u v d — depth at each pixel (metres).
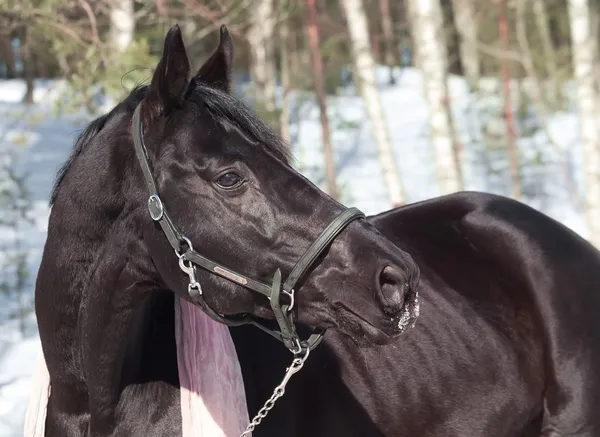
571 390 2.60
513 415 2.63
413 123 15.47
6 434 4.12
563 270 2.68
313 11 8.39
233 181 1.94
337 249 1.93
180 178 1.96
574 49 8.30
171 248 1.99
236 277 1.97
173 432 2.16
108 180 2.06
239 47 11.12
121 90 5.16
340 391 2.42
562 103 14.20
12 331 6.07
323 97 8.73
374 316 1.89
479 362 2.61
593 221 8.00
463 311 2.67
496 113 12.12
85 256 2.12
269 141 2.00
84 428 2.22
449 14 16.75
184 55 1.93
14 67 6.62
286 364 2.35
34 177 9.91
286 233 1.95
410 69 20.89
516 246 2.71
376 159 12.79
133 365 2.16
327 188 8.94
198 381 2.13
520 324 2.71
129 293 2.10
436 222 2.81
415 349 2.55
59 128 12.82
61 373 2.21
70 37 5.40
